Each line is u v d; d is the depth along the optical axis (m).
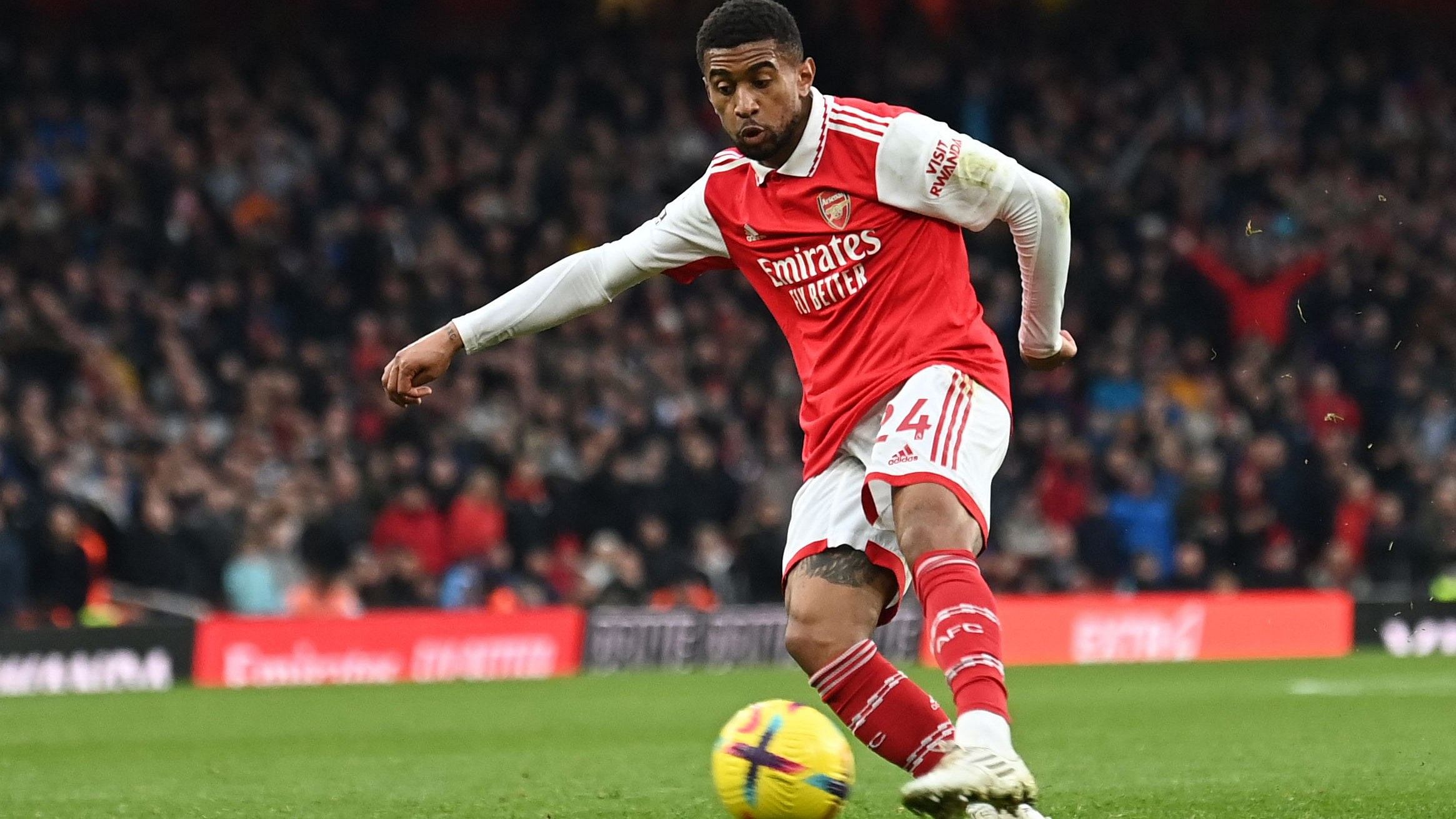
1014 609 48.94
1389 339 65.31
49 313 53.16
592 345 57.69
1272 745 25.92
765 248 15.03
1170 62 74.06
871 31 71.44
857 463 14.94
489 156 64.00
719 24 14.43
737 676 44.78
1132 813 17.91
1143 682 40.78
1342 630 52.28
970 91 70.88
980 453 14.41
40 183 58.97
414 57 68.69
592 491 51.88
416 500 49.06
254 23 67.69
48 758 26.36
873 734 14.52
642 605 50.28
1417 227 70.06
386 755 26.39
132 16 66.69
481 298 60.31
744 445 55.28
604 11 71.00
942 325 14.61
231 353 55.69
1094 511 55.47
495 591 49.12
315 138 62.75
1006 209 14.70
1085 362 62.91
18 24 65.50
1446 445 60.69
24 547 44.44
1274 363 62.94
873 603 14.67
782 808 14.48
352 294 59.34
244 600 46.03
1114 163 70.38
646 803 19.47
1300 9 77.12
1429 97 75.81
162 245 57.91
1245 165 70.81
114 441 50.38
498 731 30.28
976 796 12.80
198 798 20.64
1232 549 56.31
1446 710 32.25
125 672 41.94
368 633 44.25
